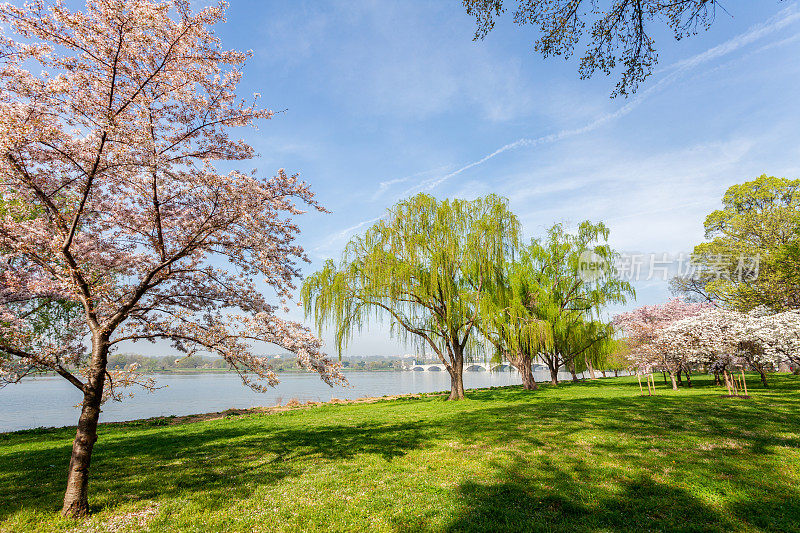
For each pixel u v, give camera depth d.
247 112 9.31
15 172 7.24
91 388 7.62
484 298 24.44
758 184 35.75
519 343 28.81
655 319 37.06
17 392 60.78
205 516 7.03
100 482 9.18
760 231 32.62
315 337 9.51
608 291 35.41
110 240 10.45
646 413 16.42
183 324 8.86
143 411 34.22
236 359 9.16
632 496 7.35
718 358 22.86
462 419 17.17
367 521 6.72
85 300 7.88
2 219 7.82
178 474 9.71
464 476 8.91
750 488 7.42
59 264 8.71
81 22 7.01
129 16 7.08
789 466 8.55
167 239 10.20
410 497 7.70
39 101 7.38
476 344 27.31
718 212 38.62
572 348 37.41
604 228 35.41
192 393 55.34
